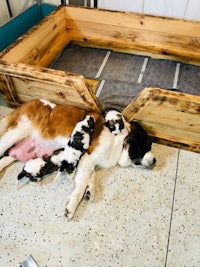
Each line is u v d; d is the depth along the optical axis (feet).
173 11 7.71
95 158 4.93
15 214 4.59
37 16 8.75
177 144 5.60
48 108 5.27
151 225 4.47
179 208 4.70
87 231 4.39
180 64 7.68
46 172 4.89
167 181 5.09
